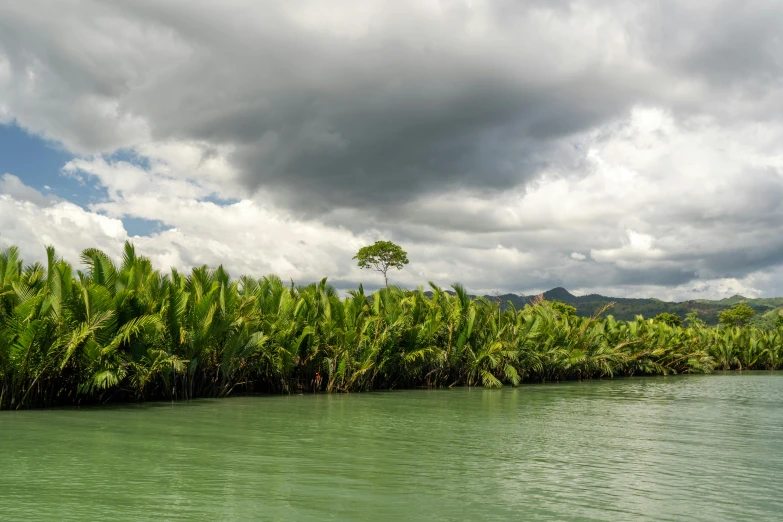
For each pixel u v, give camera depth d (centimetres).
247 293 2547
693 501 855
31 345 1672
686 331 5522
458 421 1681
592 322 4066
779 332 6350
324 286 2786
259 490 853
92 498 793
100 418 1577
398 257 6138
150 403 1988
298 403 2106
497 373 3338
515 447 1269
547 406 2162
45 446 1157
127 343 1955
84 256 1938
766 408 2170
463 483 930
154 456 1077
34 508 744
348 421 1623
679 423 1723
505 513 777
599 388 3167
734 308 10312
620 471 1048
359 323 2734
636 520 761
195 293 2244
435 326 2967
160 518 715
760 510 812
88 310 1764
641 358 4572
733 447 1318
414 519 740
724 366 5762
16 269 1844
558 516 770
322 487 880
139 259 2123
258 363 2475
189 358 2120
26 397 1742
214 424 1509
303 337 2489
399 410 1933
